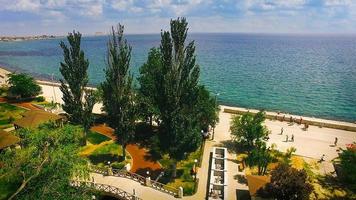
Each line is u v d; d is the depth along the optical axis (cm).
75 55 4956
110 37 4616
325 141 5916
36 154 2686
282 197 3206
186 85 4503
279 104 9431
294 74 14800
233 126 5453
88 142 5366
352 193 3581
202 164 4700
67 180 2658
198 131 4312
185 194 3800
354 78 13488
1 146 4262
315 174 4316
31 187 2462
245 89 11494
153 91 5403
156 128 5991
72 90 5053
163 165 4638
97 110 7275
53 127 3550
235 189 4022
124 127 4519
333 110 8788
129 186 3794
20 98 8250
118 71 4541
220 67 17425
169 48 4631
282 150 5447
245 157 4997
